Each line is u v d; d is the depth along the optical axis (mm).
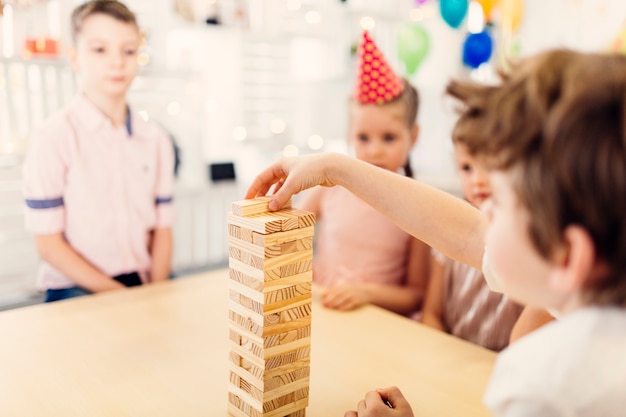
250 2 2385
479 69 2307
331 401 691
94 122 1390
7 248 1771
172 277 1621
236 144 2488
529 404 378
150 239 1558
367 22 2404
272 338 598
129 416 648
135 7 2039
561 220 341
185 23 2188
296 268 603
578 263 342
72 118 1378
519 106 361
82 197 1378
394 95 1409
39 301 1727
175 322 931
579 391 364
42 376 740
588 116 329
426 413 667
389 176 676
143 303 1016
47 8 1835
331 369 775
